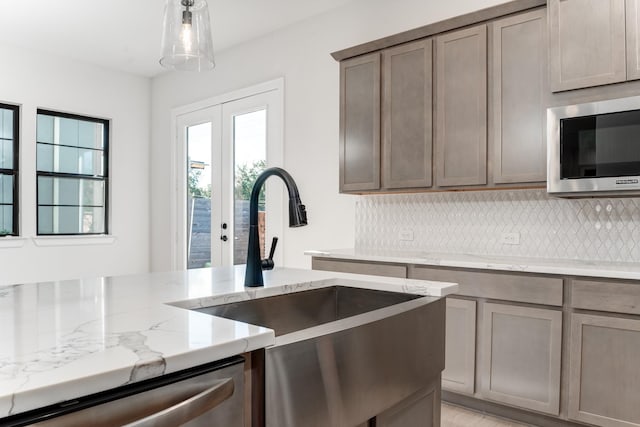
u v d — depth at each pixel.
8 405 0.56
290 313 1.59
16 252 4.65
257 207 1.54
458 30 2.87
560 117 2.41
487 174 2.74
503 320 2.45
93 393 0.65
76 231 5.18
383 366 1.20
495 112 2.70
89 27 4.21
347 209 3.79
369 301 1.65
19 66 4.69
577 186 2.36
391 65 3.18
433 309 1.43
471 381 2.56
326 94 3.90
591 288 2.17
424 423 1.40
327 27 3.90
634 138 2.20
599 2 2.31
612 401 2.11
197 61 2.15
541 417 2.39
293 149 4.14
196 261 5.13
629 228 2.58
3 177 4.66
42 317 1.02
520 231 2.95
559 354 2.27
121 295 1.34
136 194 5.66
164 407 0.74
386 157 3.19
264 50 4.41
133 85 5.62
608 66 2.28
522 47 2.61
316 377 1.00
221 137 4.84
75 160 5.18
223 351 0.80
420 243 3.39
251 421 0.91
